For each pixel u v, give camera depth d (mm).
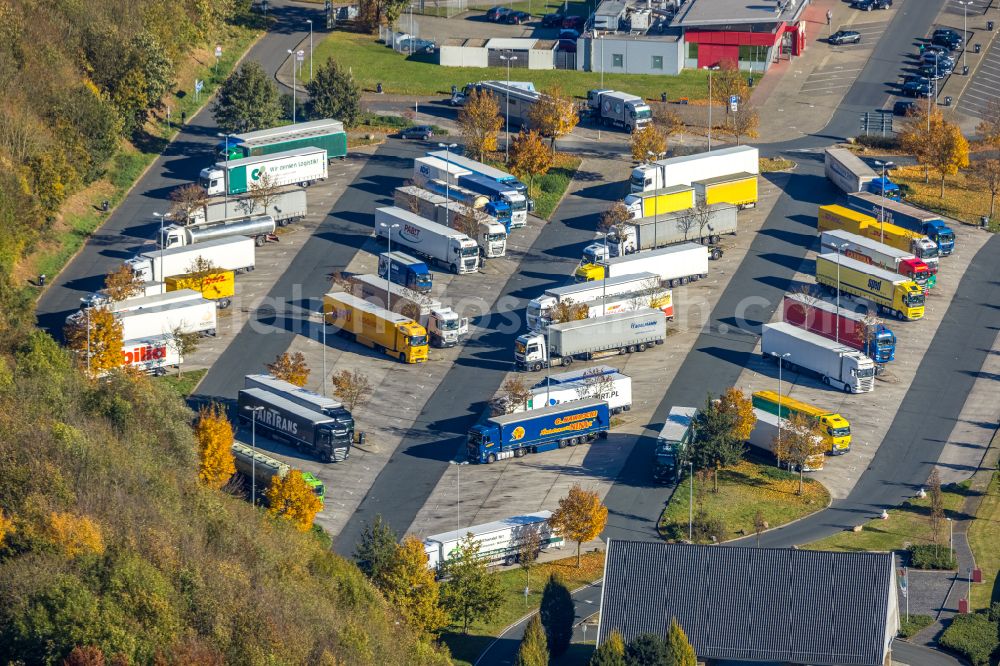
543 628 177000
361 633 166875
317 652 161375
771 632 172125
